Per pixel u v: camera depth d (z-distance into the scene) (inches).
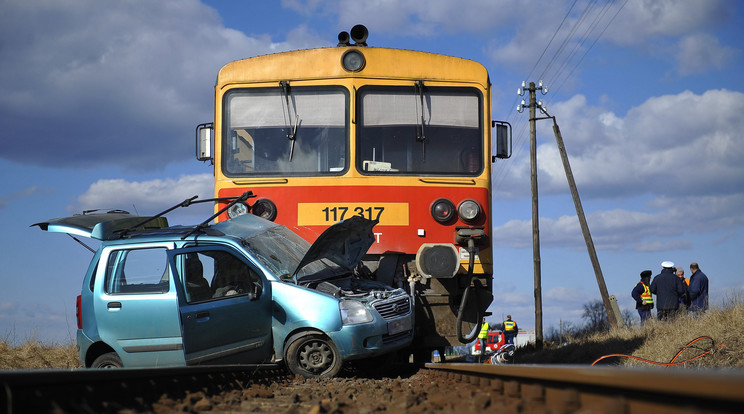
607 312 952.3
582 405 131.0
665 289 697.0
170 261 336.5
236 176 416.8
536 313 1136.8
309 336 346.3
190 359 322.0
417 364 428.5
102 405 167.3
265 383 299.4
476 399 165.3
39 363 513.3
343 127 414.9
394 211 407.5
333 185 409.1
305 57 422.3
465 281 407.8
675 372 101.1
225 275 349.1
